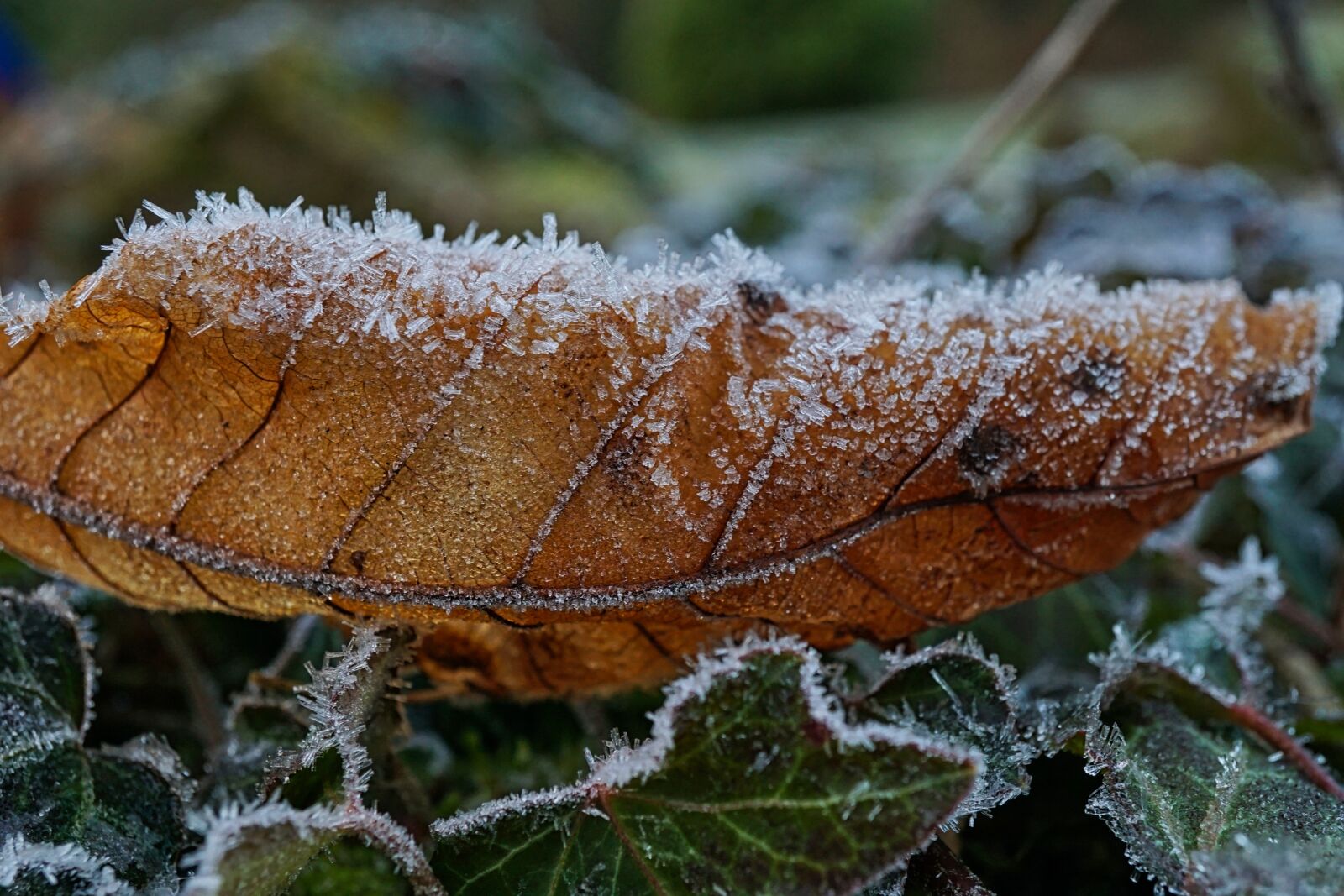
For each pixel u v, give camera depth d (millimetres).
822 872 181
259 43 889
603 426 188
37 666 206
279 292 185
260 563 189
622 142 1035
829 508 193
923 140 1221
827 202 624
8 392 191
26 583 240
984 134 376
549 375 188
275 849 179
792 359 193
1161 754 201
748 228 469
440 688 212
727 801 185
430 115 940
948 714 198
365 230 191
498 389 187
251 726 215
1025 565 202
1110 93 1265
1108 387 197
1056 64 370
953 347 194
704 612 194
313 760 191
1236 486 262
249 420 188
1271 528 261
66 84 1756
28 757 200
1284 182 690
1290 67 326
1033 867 210
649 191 983
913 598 201
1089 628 234
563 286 189
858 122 1674
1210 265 333
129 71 927
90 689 208
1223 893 181
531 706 241
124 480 190
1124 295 203
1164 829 190
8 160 854
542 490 188
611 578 190
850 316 196
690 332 191
